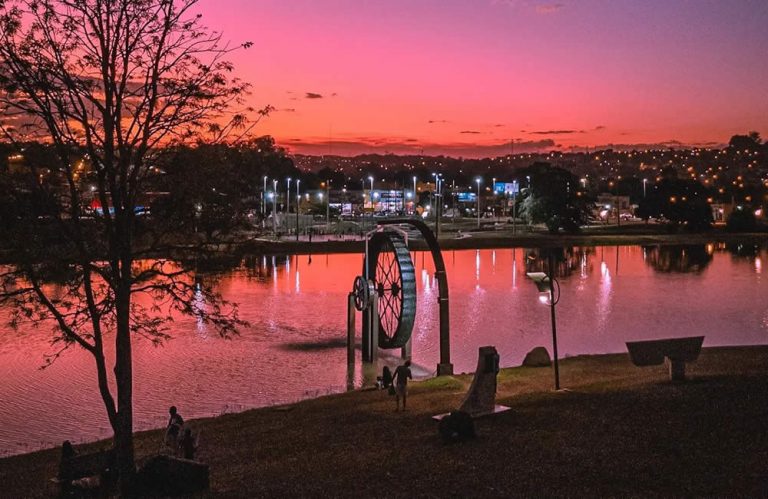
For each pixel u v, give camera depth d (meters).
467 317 64.31
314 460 21.95
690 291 82.44
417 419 27.70
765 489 15.57
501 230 193.50
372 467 20.02
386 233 49.34
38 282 21.48
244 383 41.12
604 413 23.77
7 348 50.59
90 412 35.56
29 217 20.08
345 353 49.59
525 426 23.20
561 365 40.03
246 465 22.61
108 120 20.33
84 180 21.59
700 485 16.06
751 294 79.75
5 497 21.39
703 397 24.83
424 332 57.25
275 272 105.38
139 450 26.81
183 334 56.22
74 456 21.72
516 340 53.62
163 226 22.17
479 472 18.34
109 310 21.38
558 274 101.69
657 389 27.17
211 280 30.62
